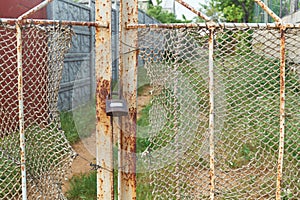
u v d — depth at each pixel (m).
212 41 1.92
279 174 1.96
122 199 2.08
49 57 2.16
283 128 1.94
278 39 1.93
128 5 1.97
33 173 2.31
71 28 2.02
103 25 1.94
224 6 21.20
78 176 3.46
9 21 1.95
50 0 2.03
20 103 2.03
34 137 2.32
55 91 2.19
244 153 2.88
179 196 2.20
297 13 8.88
